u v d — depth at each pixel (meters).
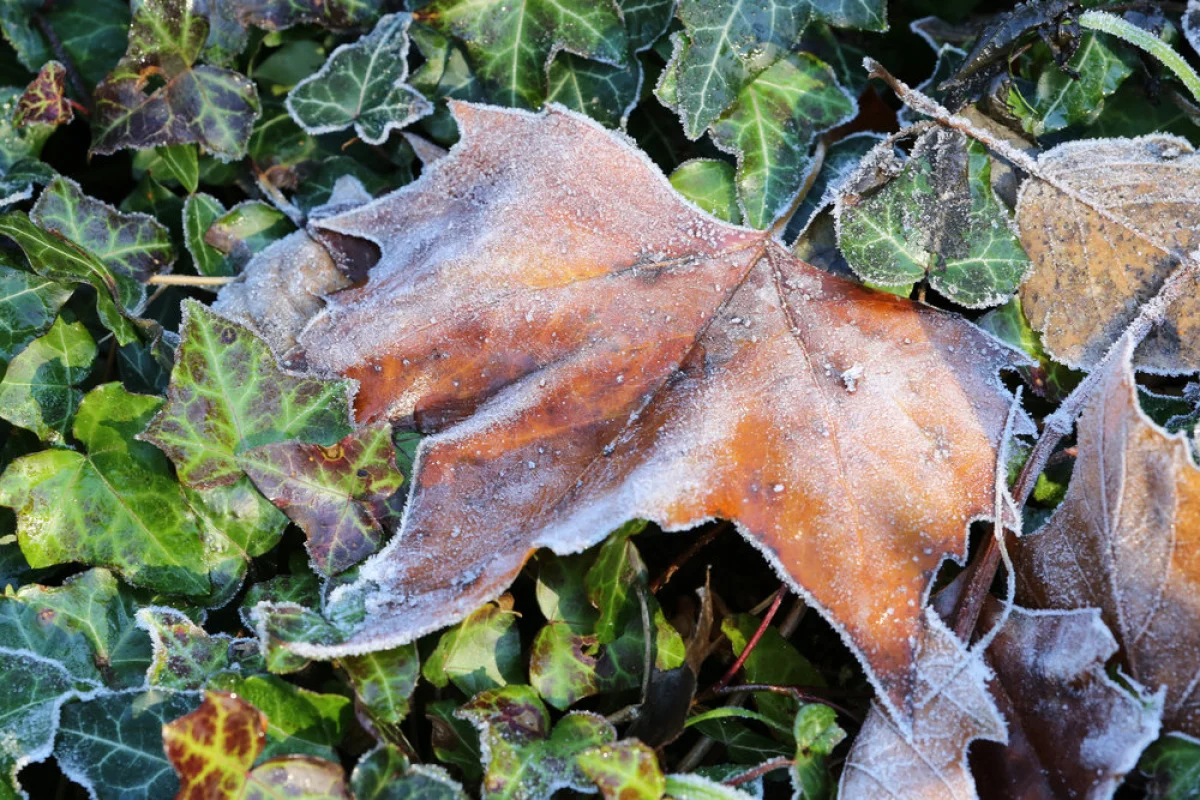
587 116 0.77
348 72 0.79
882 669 0.70
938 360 0.73
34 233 0.76
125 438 0.74
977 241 0.75
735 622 0.74
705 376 0.73
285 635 0.71
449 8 0.78
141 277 0.78
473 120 0.76
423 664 0.72
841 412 0.72
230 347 0.74
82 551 0.74
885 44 0.80
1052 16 0.76
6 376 0.75
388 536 0.73
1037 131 0.77
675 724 0.72
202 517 0.74
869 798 0.70
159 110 0.79
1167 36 0.77
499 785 0.70
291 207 0.79
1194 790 0.70
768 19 0.77
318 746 0.71
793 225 0.77
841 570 0.71
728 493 0.71
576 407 0.73
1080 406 0.73
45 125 0.80
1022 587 0.73
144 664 0.74
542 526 0.71
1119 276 0.75
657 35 0.78
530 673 0.72
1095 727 0.70
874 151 0.75
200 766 0.69
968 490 0.72
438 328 0.74
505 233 0.75
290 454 0.73
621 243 0.74
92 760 0.71
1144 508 0.70
